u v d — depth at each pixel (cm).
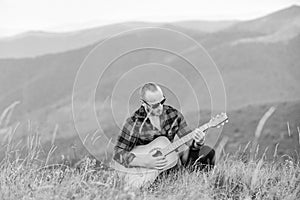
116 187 264
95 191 250
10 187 257
